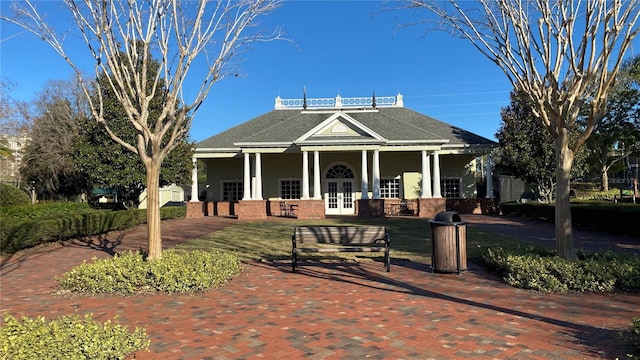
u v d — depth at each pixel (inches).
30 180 1374.3
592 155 1563.7
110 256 455.8
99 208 873.5
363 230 370.6
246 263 397.7
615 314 221.0
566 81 308.8
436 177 1033.5
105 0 286.0
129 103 302.7
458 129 1165.7
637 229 564.1
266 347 180.9
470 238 561.6
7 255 468.1
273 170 1165.1
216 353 175.0
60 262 422.6
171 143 316.8
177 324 214.7
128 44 303.9
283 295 273.9
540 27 292.0
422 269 358.9
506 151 983.0
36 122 1353.3
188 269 290.2
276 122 1244.5
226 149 1112.8
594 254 316.2
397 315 225.0
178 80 307.3
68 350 147.9
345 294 274.8
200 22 305.9
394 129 1072.2
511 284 289.9
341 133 1013.8
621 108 1305.4
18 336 150.1
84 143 836.6
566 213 302.5
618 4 258.2
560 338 186.2
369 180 1149.1
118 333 166.6
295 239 362.9
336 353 172.9
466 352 171.6
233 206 1169.4
